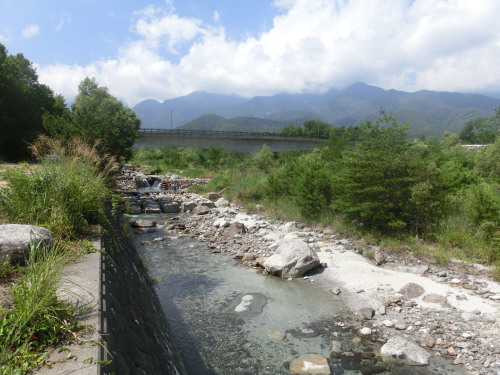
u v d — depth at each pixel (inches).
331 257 440.8
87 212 249.6
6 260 156.8
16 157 1147.3
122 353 128.2
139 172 1692.9
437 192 481.4
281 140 2357.3
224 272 422.6
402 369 226.5
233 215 762.8
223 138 2170.3
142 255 486.6
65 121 810.2
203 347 258.4
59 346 110.7
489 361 226.2
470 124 3548.2
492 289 327.9
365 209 486.3
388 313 302.2
